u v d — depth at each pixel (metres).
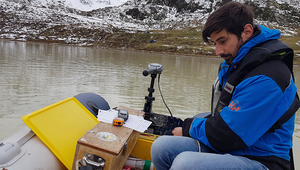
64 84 6.24
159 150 1.31
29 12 102.69
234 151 1.20
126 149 1.40
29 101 4.33
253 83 1.09
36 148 1.36
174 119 2.26
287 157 1.18
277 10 101.06
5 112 3.59
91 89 5.86
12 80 6.32
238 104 1.11
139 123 1.68
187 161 1.12
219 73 1.48
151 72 2.02
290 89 1.10
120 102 4.81
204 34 1.29
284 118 1.13
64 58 15.88
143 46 54.88
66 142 1.52
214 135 1.16
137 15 142.75
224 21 1.18
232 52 1.25
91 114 1.94
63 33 66.75
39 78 6.95
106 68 11.27
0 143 1.31
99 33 67.94
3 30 64.44
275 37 1.19
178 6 145.62
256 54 1.16
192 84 8.24
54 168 1.37
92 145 1.29
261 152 1.15
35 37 59.41
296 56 35.19
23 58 13.54
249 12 1.18
